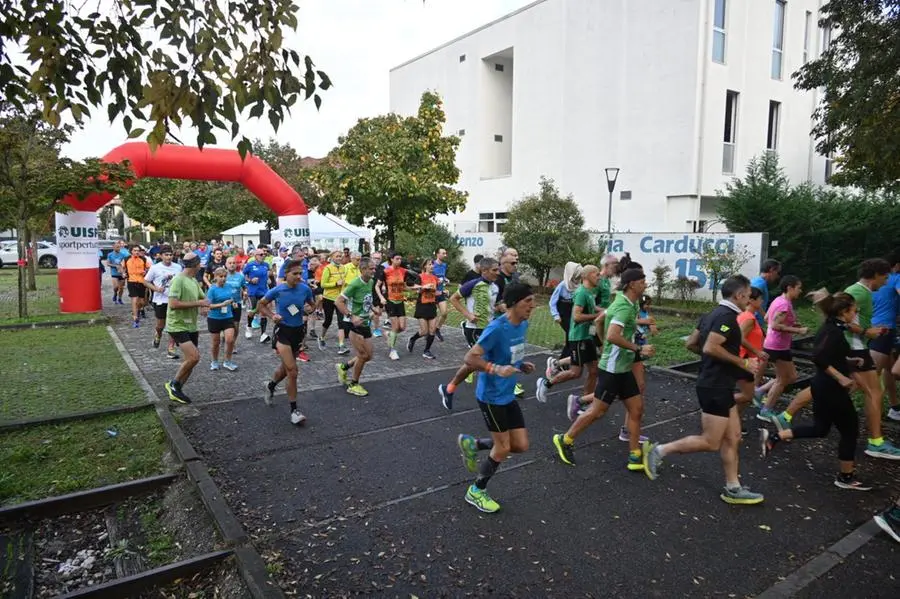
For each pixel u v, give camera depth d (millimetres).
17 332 12062
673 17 18875
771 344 6246
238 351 10586
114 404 6969
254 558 3631
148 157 15648
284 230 18172
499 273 7980
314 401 7328
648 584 3510
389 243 21266
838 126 11375
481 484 4465
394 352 9852
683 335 11867
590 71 21859
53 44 3609
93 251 14633
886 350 6344
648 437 6059
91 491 4684
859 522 4270
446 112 29625
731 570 3654
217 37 3609
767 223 16719
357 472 5164
